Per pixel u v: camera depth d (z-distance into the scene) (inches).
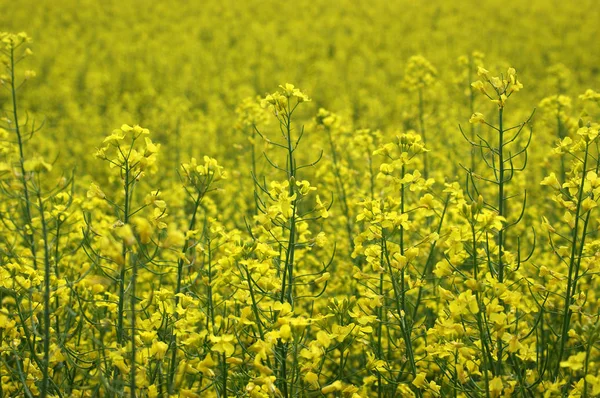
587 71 760.3
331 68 738.2
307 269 216.8
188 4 1128.8
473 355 125.8
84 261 196.7
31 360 134.3
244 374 124.1
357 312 128.0
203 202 244.7
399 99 379.6
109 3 1090.1
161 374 123.9
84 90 667.4
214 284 142.5
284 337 108.2
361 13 1102.4
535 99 589.0
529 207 300.0
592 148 358.0
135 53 821.2
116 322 144.2
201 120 489.1
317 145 265.6
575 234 125.9
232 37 943.0
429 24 1011.9
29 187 121.6
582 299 129.6
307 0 1171.9
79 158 437.4
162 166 411.8
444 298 116.0
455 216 192.9
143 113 577.3
